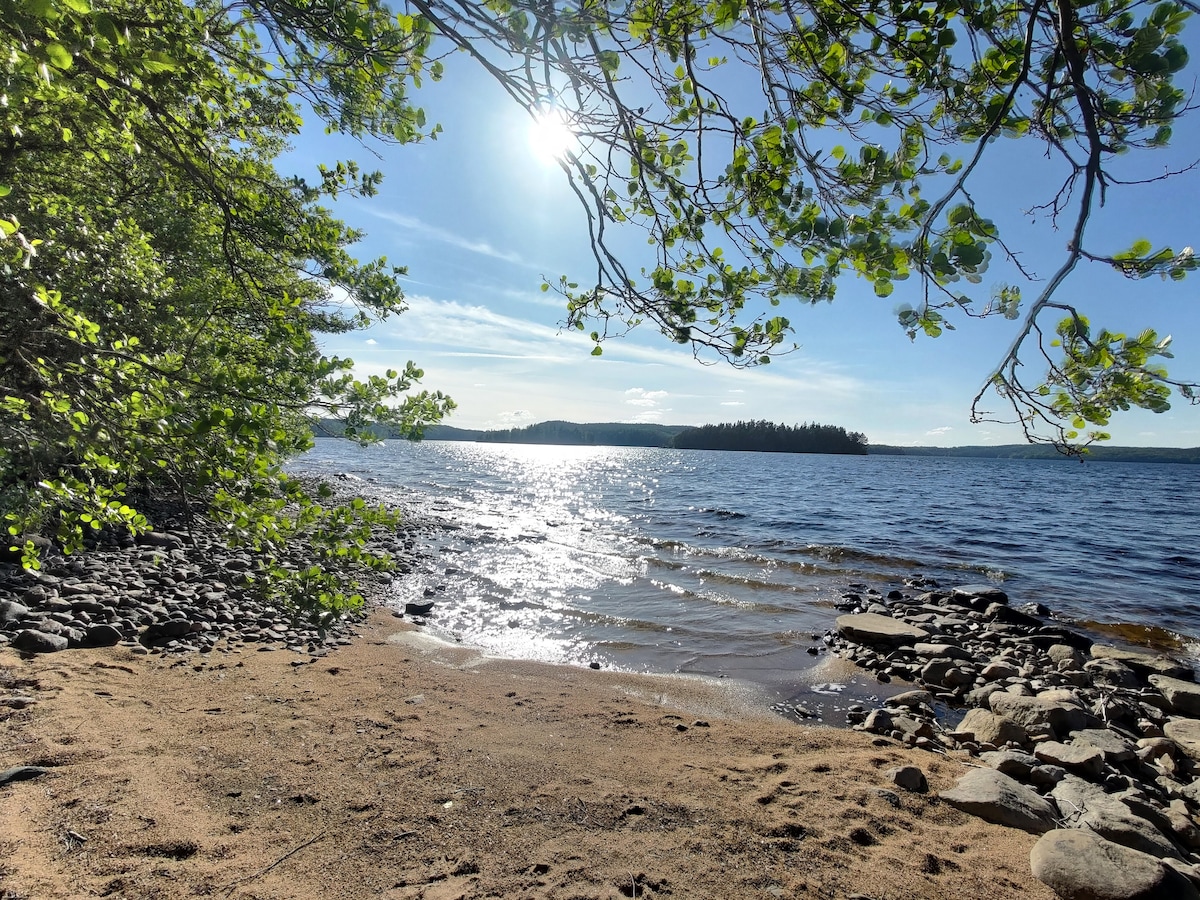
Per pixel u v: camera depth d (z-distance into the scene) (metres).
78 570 8.77
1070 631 11.65
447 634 10.07
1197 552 20.48
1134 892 3.75
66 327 3.09
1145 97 1.67
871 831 4.50
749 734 6.44
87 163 5.52
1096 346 1.65
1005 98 1.77
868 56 2.00
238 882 3.41
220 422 2.59
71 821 3.66
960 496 41.06
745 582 14.68
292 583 3.52
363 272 5.57
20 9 2.11
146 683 5.97
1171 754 6.64
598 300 2.99
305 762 4.84
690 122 2.29
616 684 8.03
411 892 3.50
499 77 2.28
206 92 4.28
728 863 3.99
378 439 3.60
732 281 2.58
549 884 3.65
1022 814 4.75
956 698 8.16
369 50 2.55
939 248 1.80
